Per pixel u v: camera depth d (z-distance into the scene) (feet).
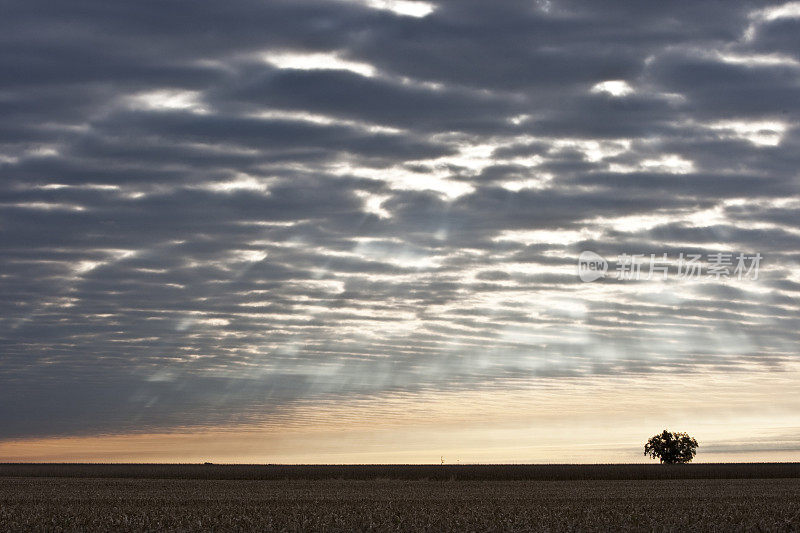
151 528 124.88
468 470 380.58
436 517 138.92
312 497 199.93
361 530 121.19
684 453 496.64
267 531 121.19
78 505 171.12
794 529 121.39
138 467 484.33
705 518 135.95
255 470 410.93
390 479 327.88
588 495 208.74
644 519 135.23
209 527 126.00
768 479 328.49
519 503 176.14
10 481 307.58
